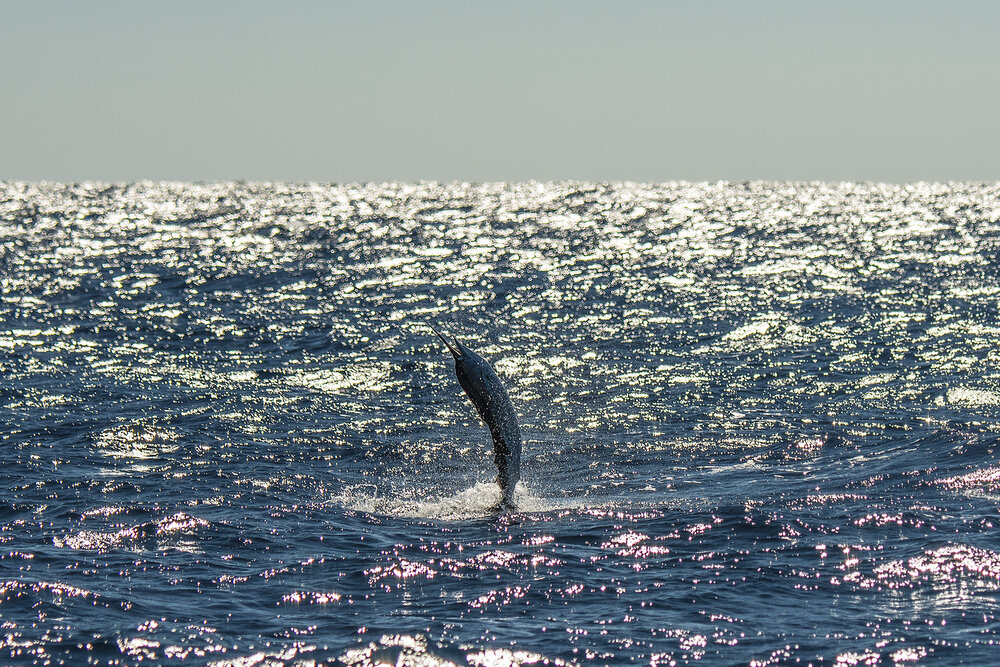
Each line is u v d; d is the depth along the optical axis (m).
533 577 52.00
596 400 108.56
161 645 43.84
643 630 45.16
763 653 42.72
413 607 48.19
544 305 196.12
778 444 85.25
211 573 52.94
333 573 53.00
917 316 166.75
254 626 46.00
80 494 69.69
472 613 47.38
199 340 152.12
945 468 71.94
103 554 56.09
